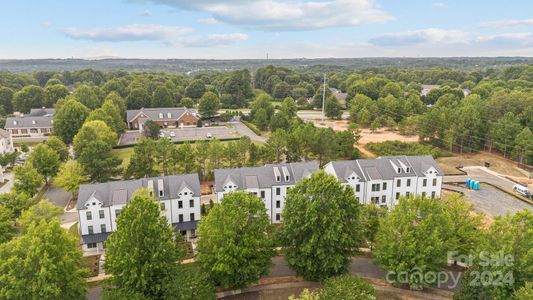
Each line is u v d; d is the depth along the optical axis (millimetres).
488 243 44750
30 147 133125
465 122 120688
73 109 129375
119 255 42969
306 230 50469
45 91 193125
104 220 66312
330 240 49062
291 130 120250
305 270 51656
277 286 54469
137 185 69250
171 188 70438
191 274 45406
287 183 74250
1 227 56812
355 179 76938
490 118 128375
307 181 53406
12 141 133875
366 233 60938
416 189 80312
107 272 48781
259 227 50500
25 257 42719
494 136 119375
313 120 181125
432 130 127688
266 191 73500
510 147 114500
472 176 102938
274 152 98500
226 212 49656
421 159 82750
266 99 178250
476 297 44000
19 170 80188
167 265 44344
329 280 45188
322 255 49125
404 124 147500
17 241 43781
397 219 50594
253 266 48188
